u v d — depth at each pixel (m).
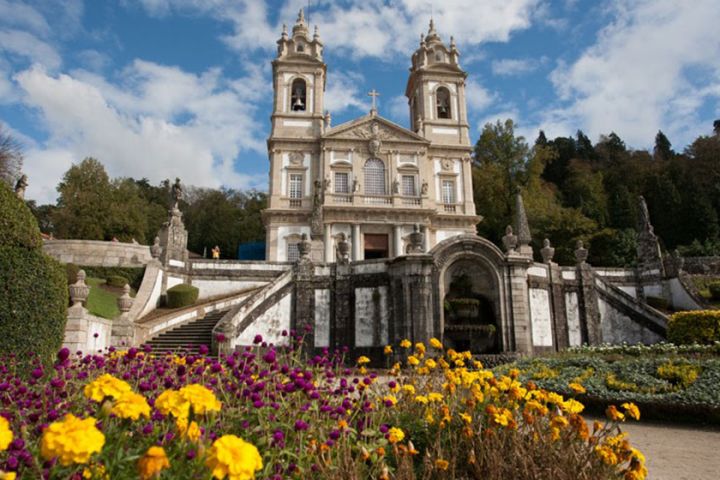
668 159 70.56
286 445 4.71
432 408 6.10
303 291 21.91
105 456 3.19
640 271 31.92
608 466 4.59
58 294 12.08
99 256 30.39
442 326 19.81
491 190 57.12
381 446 5.04
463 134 43.66
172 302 25.75
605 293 24.98
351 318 21.48
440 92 45.66
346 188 40.50
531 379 12.46
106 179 55.66
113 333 17.91
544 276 23.31
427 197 40.38
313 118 41.84
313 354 21.08
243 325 20.28
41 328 11.30
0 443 2.61
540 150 61.41
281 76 42.66
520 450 4.93
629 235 47.03
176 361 7.48
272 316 21.23
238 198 82.81
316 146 41.22
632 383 11.30
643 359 12.40
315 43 44.00
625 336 24.52
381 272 21.28
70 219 48.50
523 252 27.58
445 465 4.54
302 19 45.12
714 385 10.33
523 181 58.62
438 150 42.69
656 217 57.94
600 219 57.34
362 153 41.09
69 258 30.16
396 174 41.00
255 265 29.02
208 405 3.31
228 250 70.38
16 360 10.31
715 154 61.44
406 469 4.53
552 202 57.84
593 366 12.65
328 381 6.44
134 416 3.09
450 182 42.50
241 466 2.50
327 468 4.34
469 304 20.27
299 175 40.62
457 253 20.70
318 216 31.19
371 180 40.97
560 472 4.49
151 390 5.45
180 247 28.45
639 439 8.95
